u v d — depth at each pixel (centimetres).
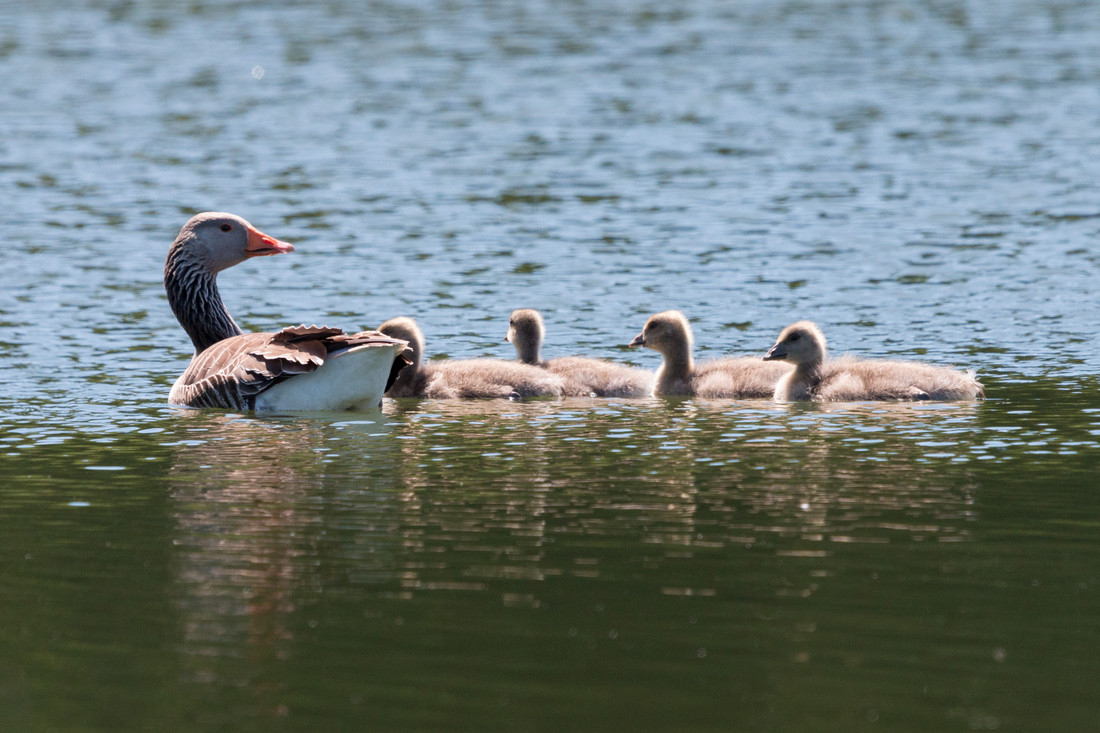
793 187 3212
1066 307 2202
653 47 5384
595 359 1881
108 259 2612
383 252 2662
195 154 3647
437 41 5544
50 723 767
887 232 2773
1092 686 793
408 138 3844
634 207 3031
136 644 862
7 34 5706
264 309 2261
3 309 2242
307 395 1584
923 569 982
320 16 6197
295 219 2955
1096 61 4944
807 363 1777
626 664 826
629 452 1365
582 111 4212
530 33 5722
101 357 1944
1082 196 3066
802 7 6456
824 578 965
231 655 845
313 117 4153
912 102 4294
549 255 2623
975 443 1394
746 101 4341
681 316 1873
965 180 3256
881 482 1230
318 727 757
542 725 755
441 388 1773
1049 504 1148
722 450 1372
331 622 892
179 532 1085
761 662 827
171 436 1450
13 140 3816
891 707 772
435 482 1238
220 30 5825
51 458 1349
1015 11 6275
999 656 833
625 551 1026
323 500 1175
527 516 1121
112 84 4684
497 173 3403
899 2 6575
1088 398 1634
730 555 1014
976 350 1938
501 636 867
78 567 1002
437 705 779
